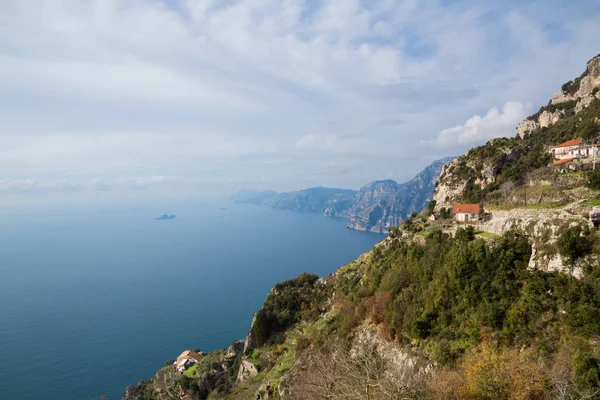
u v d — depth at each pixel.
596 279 35.44
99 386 128.88
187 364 116.62
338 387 38.12
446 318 46.50
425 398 32.94
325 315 85.62
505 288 43.00
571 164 75.31
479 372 32.69
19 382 130.75
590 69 128.62
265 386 68.12
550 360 33.12
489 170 94.25
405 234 85.56
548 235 43.25
